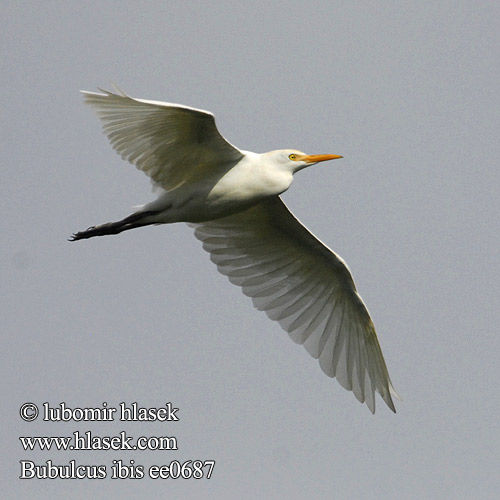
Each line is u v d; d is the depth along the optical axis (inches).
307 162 543.8
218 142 504.4
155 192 536.4
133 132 494.9
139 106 466.6
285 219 576.7
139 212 535.5
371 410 611.8
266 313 627.2
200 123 484.7
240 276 621.0
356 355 615.8
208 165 522.6
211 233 603.5
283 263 612.4
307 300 623.5
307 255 600.7
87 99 467.8
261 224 588.4
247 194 530.0
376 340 603.2
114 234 543.8
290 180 540.1
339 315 618.2
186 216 539.8
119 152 507.5
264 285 623.5
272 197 553.9
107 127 488.4
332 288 613.0
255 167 529.7
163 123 486.9
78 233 542.3
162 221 543.2
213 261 614.9
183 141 502.6
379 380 608.1
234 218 585.9
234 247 608.7
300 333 625.9
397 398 603.2
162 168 521.7
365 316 604.7
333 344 620.1
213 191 526.3
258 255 611.2
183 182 530.6
